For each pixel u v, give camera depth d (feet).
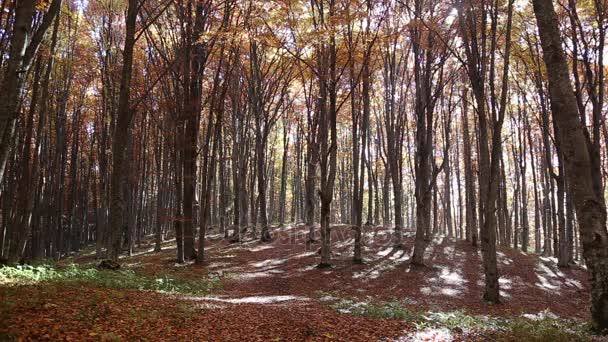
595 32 62.34
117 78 81.76
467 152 96.07
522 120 109.81
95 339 20.10
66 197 136.46
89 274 39.34
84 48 82.38
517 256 88.99
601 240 25.79
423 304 47.73
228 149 137.18
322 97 70.28
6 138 32.22
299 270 67.05
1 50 48.80
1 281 29.66
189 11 63.26
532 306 50.55
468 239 100.22
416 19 55.83
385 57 85.30
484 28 49.32
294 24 63.05
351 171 155.33
